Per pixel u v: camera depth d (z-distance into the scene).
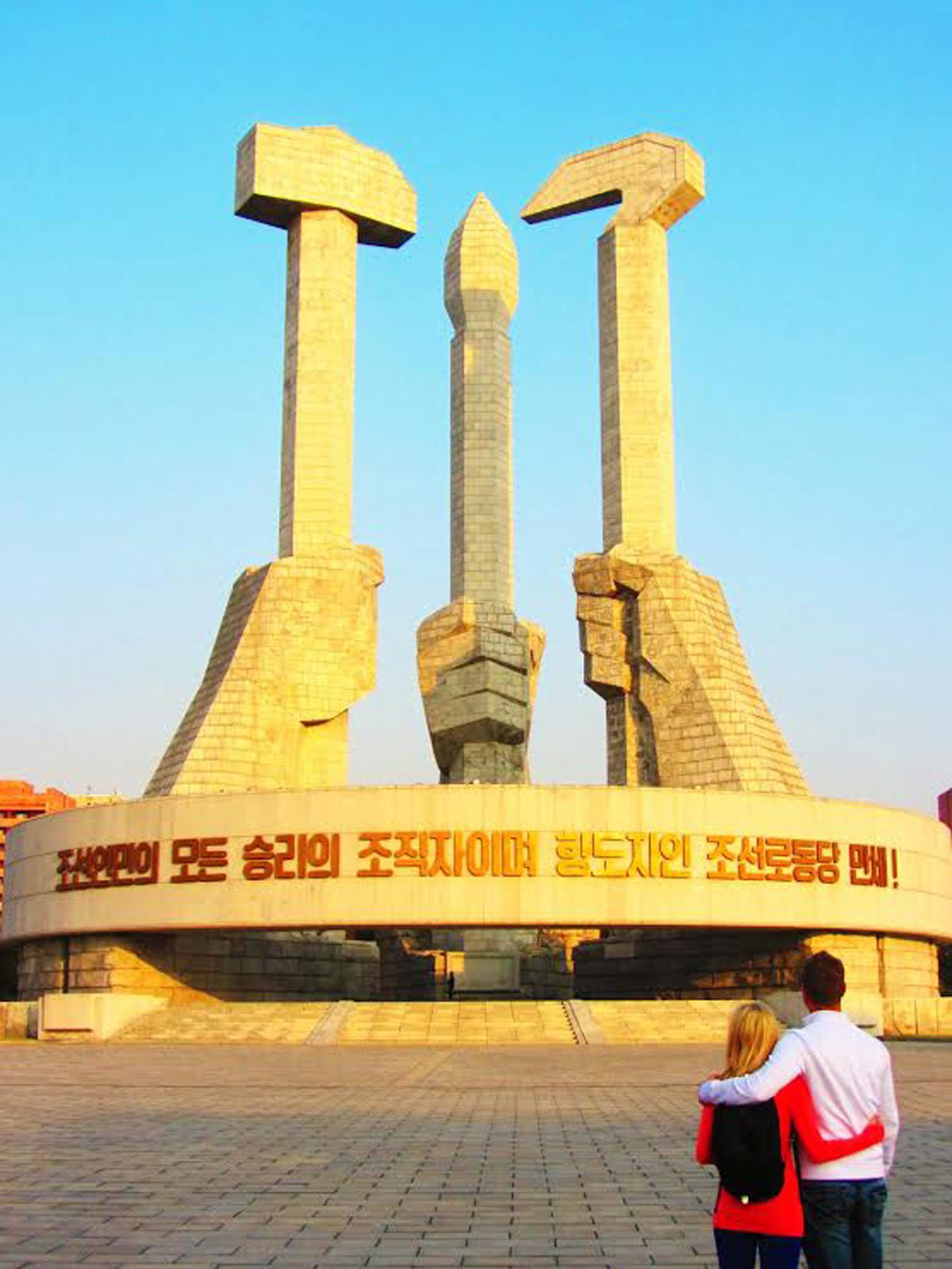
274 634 60.22
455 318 64.62
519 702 61.31
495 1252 11.98
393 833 47.25
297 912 47.38
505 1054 36.81
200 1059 35.44
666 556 61.72
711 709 59.25
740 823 48.84
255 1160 17.17
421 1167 16.67
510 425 63.91
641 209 65.69
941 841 56.12
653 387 64.00
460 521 62.31
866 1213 8.59
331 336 63.44
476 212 64.88
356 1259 11.67
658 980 55.66
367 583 61.97
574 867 47.12
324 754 60.78
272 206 64.25
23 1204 14.24
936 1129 20.14
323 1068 31.91
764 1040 8.77
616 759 62.00
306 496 62.31
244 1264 11.47
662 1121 21.31
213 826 48.69
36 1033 46.59
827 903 49.66
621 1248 12.16
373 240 66.88
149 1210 13.88
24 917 54.00
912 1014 47.62
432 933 65.50
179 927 48.38
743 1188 8.38
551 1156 17.53
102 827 50.81
